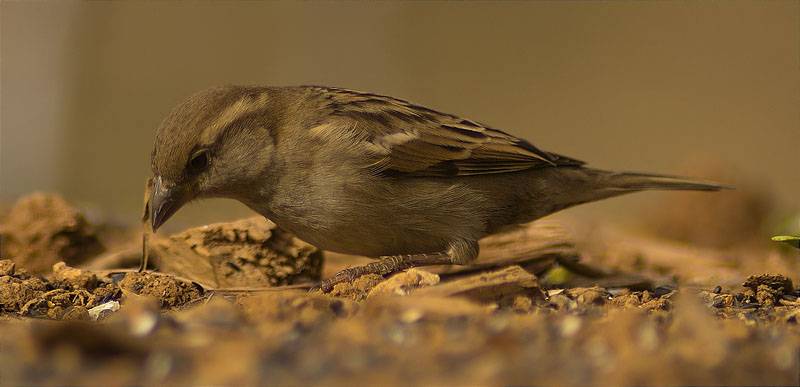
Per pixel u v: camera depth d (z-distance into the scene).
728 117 29.77
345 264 13.28
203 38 29.47
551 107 31.73
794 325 9.01
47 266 12.43
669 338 7.89
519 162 11.75
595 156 29.80
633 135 30.27
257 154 10.86
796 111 29.52
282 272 11.75
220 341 7.72
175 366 7.20
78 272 11.03
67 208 12.63
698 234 18.11
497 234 12.38
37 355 7.51
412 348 7.48
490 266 12.31
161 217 10.72
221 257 11.61
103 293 10.73
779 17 30.55
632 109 31.08
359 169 10.94
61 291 10.56
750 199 18.17
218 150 10.77
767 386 6.89
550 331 7.91
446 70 32.38
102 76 28.33
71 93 27.58
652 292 11.66
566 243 12.52
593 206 25.22
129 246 13.39
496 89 32.62
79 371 7.19
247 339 7.76
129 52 28.86
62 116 27.12
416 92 31.73
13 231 12.43
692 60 31.61
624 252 14.73
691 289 11.57
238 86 11.32
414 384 6.79
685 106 30.66
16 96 26.77
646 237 17.59
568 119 31.27
